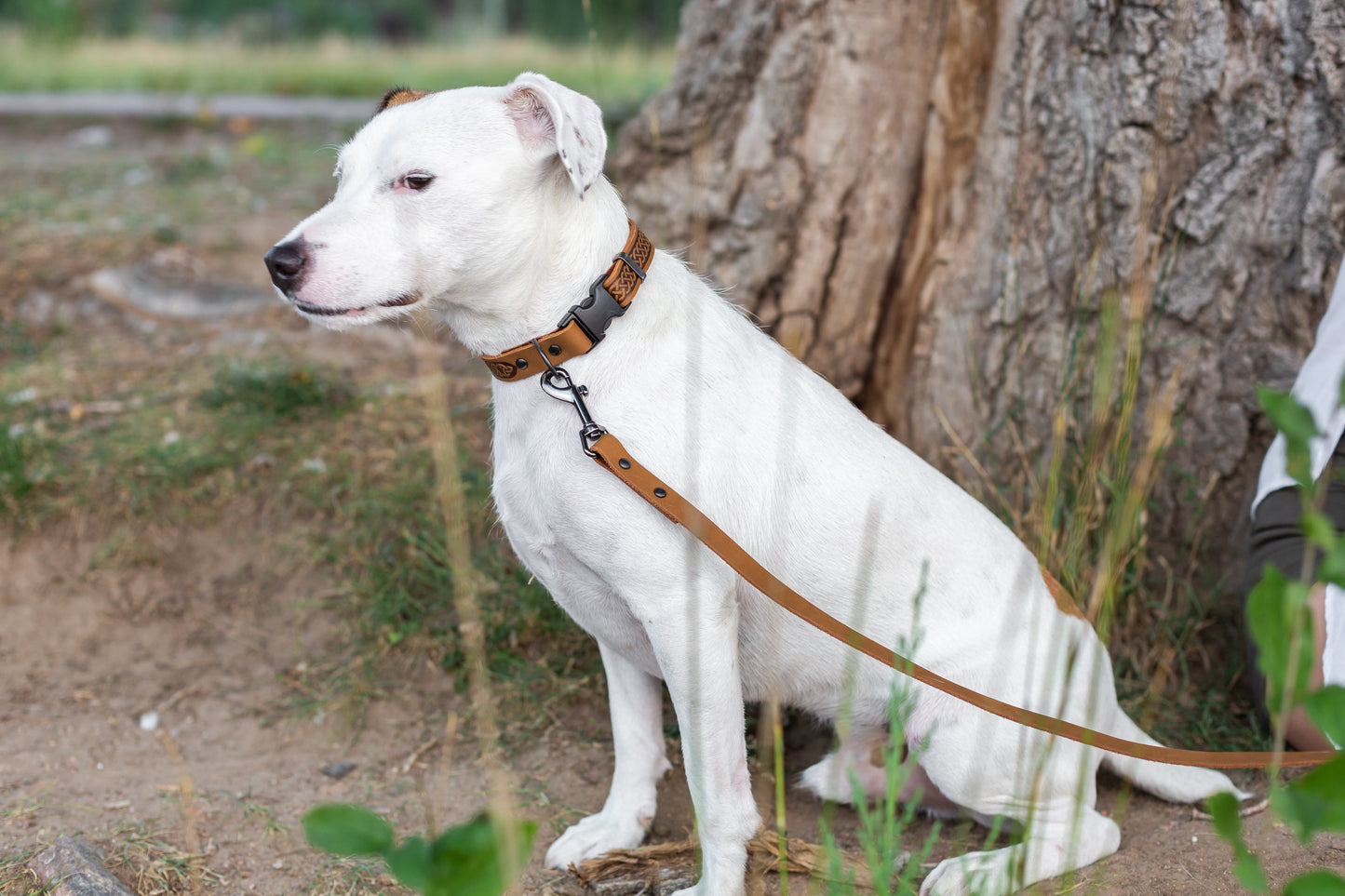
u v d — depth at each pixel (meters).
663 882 2.39
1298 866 2.28
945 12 3.50
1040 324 3.35
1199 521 3.25
